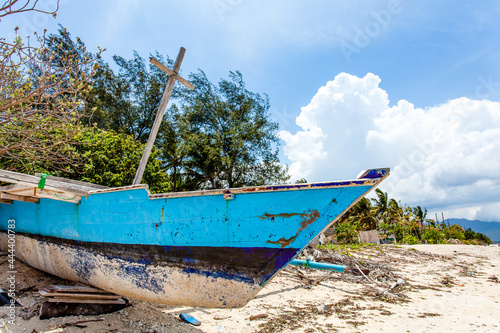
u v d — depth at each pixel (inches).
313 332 181.2
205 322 189.6
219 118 814.5
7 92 221.3
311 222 126.8
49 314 162.2
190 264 153.2
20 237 259.6
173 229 158.2
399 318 215.0
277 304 238.1
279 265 132.6
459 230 1739.7
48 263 227.5
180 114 787.4
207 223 148.5
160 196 161.9
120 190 181.5
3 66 209.6
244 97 834.2
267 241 135.1
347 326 194.4
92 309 176.6
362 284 324.8
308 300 254.7
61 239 217.3
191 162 749.3
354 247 623.2
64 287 178.4
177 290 158.2
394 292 296.4
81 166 388.8
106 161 423.8
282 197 133.0
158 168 486.3
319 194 125.8
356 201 118.8
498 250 723.4
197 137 724.0
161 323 178.2
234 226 142.3
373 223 1227.9
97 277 191.0
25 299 185.9
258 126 802.2
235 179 791.1
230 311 214.1
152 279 165.3
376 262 467.8
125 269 175.8
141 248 169.3
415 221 1181.1
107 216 186.7
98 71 690.8
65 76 234.4
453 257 604.7
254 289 138.4
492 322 209.6
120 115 743.7
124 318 176.4
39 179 174.6
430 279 374.3
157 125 270.1
